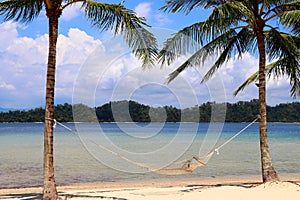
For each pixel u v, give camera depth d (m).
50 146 7.90
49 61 7.90
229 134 52.59
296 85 10.66
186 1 9.37
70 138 38.84
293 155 23.73
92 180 14.55
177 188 11.59
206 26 9.35
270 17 10.03
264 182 10.18
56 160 20.50
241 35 10.92
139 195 9.70
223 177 15.35
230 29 10.63
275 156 23.17
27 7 8.12
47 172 7.88
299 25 10.19
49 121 7.88
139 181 14.30
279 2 9.90
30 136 41.59
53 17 7.91
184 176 15.57
